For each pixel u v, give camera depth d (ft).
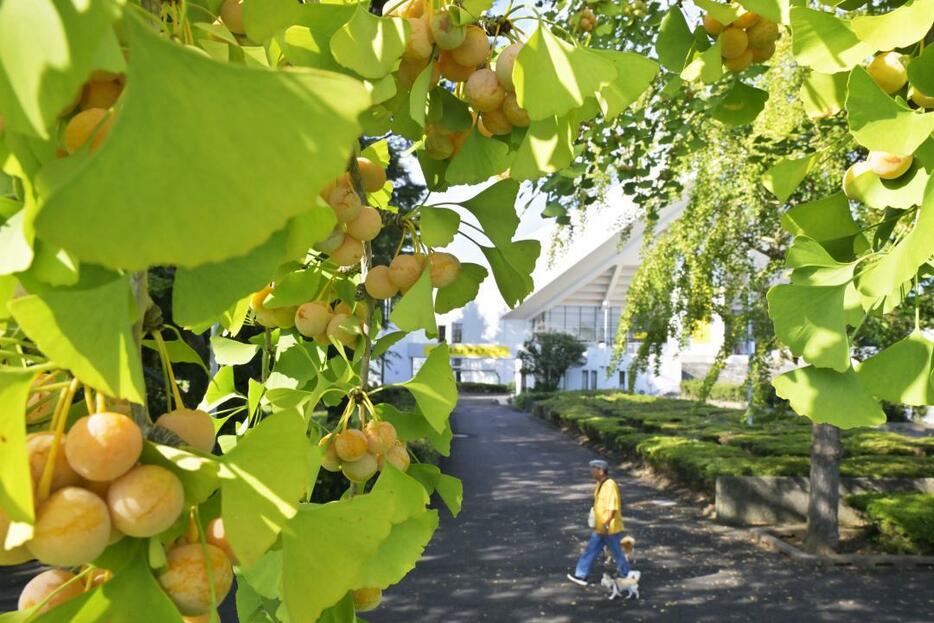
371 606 3.81
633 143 15.19
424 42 3.03
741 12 4.03
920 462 33.78
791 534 27.45
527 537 27.12
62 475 1.77
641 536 27.66
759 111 5.16
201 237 1.18
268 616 3.91
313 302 4.54
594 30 11.72
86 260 1.16
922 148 3.79
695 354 99.09
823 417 3.91
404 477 3.61
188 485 1.88
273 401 4.19
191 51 1.16
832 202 4.52
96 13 1.10
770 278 24.57
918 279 4.08
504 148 3.56
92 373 1.50
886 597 20.57
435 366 3.89
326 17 2.82
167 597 1.86
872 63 4.04
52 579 2.23
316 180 1.21
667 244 26.68
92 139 1.51
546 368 102.01
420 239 4.00
